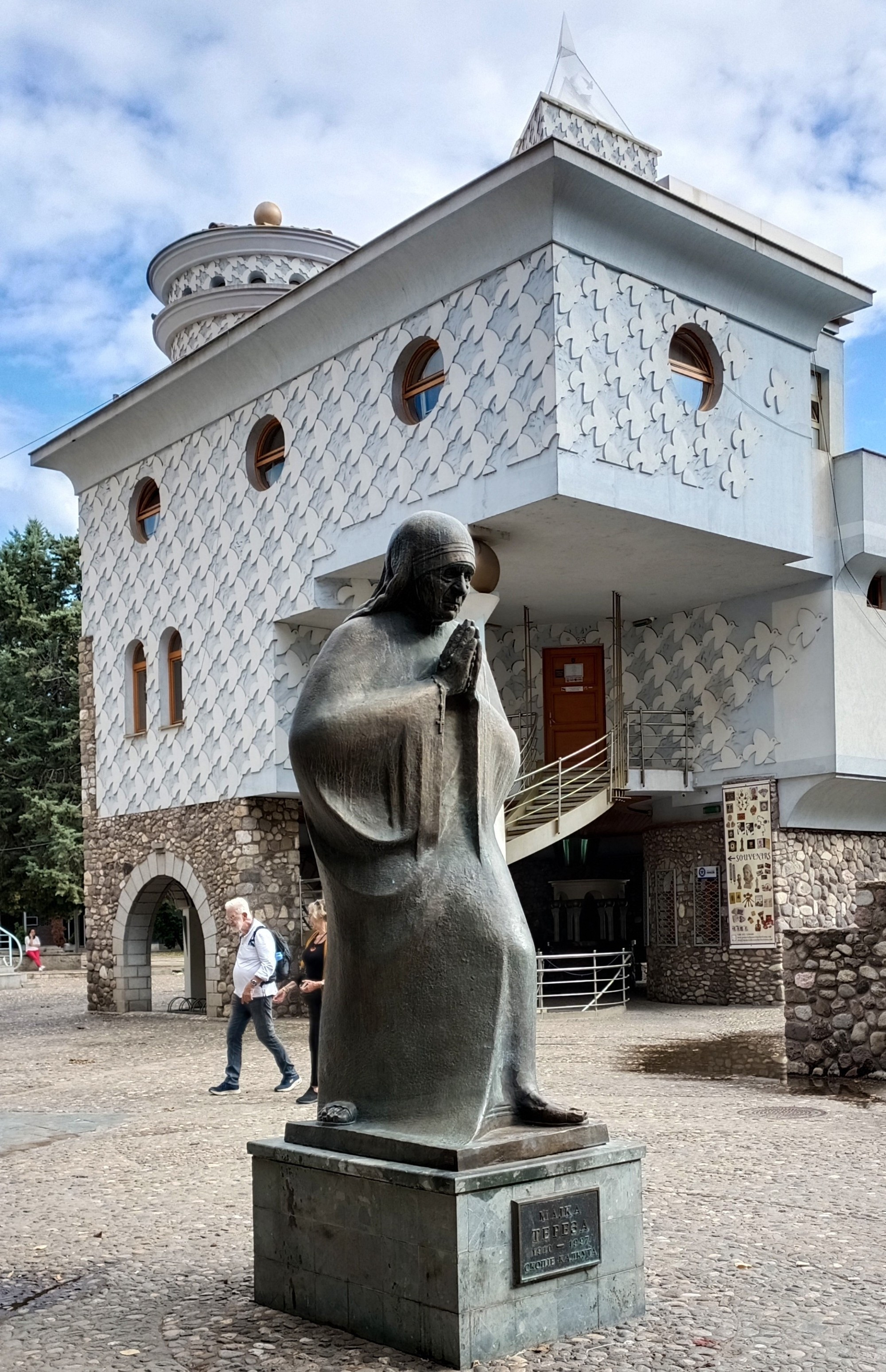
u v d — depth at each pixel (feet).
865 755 62.59
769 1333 13.42
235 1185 22.30
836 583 62.18
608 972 78.23
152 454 73.26
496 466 50.55
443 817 13.88
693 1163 23.15
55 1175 23.89
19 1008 78.69
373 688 13.98
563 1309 13.15
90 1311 14.75
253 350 62.69
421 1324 12.62
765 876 63.16
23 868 133.28
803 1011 36.65
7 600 141.69
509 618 71.15
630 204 49.90
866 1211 19.15
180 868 68.33
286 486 62.23
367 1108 13.82
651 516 51.55
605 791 63.36
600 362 49.98
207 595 67.62
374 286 55.62
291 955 64.13
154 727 71.77
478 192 49.16
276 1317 14.19
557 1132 13.30
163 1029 59.31
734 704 65.98
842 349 66.69
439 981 13.47
